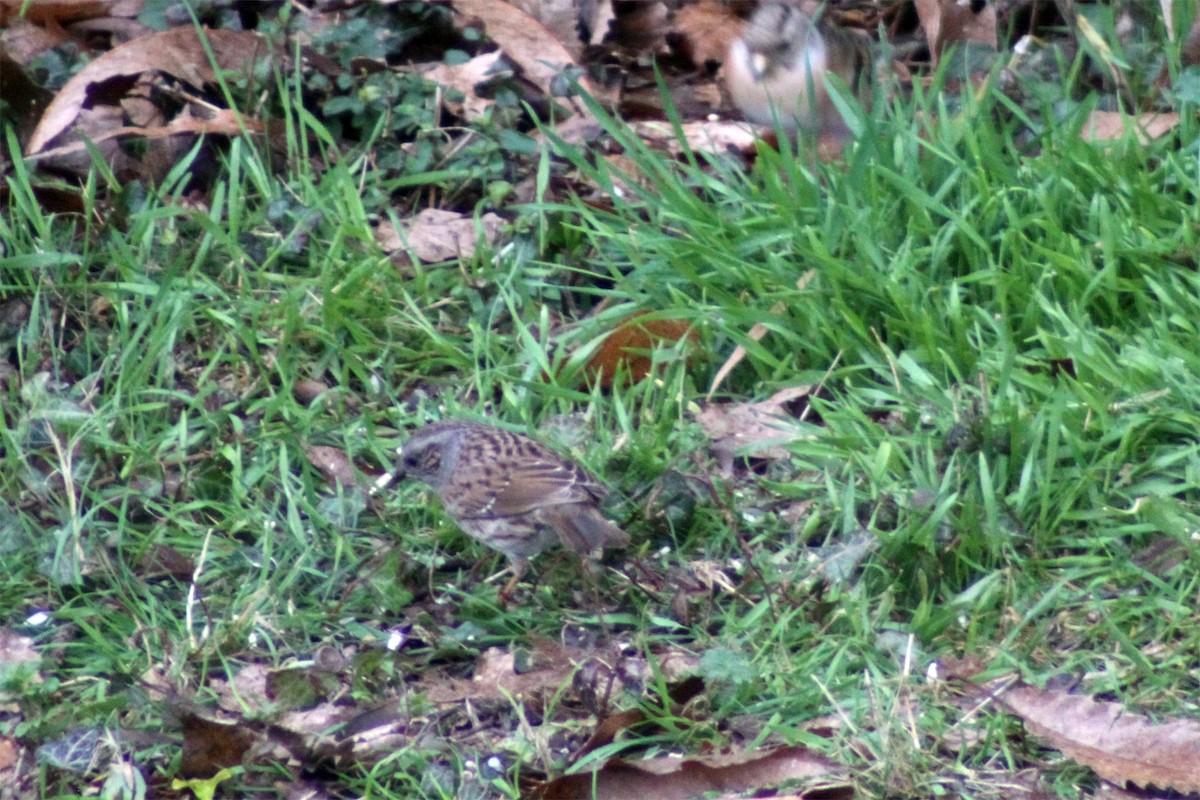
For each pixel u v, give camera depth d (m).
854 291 11.30
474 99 13.59
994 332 11.29
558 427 10.76
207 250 11.98
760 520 10.12
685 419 10.97
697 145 13.79
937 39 14.34
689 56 15.51
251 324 11.47
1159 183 12.12
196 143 12.95
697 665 9.03
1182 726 8.43
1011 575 9.50
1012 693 8.72
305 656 9.34
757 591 9.61
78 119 13.12
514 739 8.60
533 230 12.24
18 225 11.96
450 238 12.39
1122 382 10.49
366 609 9.68
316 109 13.55
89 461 10.40
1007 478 10.23
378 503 10.44
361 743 8.58
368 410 11.05
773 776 8.30
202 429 10.82
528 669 9.20
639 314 11.53
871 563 9.66
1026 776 8.38
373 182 12.81
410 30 14.22
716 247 11.69
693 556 10.02
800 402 11.11
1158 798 8.25
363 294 11.70
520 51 14.27
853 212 11.53
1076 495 10.05
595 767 8.16
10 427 10.78
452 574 10.16
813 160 12.39
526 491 9.52
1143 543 9.89
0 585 9.66
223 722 8.26
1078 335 10.76
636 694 8.82
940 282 11.59
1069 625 9.39
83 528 9.98
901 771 8.27
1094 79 14.04
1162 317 11.07
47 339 11.36
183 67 13.20
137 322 11.49
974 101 12.50
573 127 13.63
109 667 9.05
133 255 12.02
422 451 9.93
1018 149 12.93
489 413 11.08
